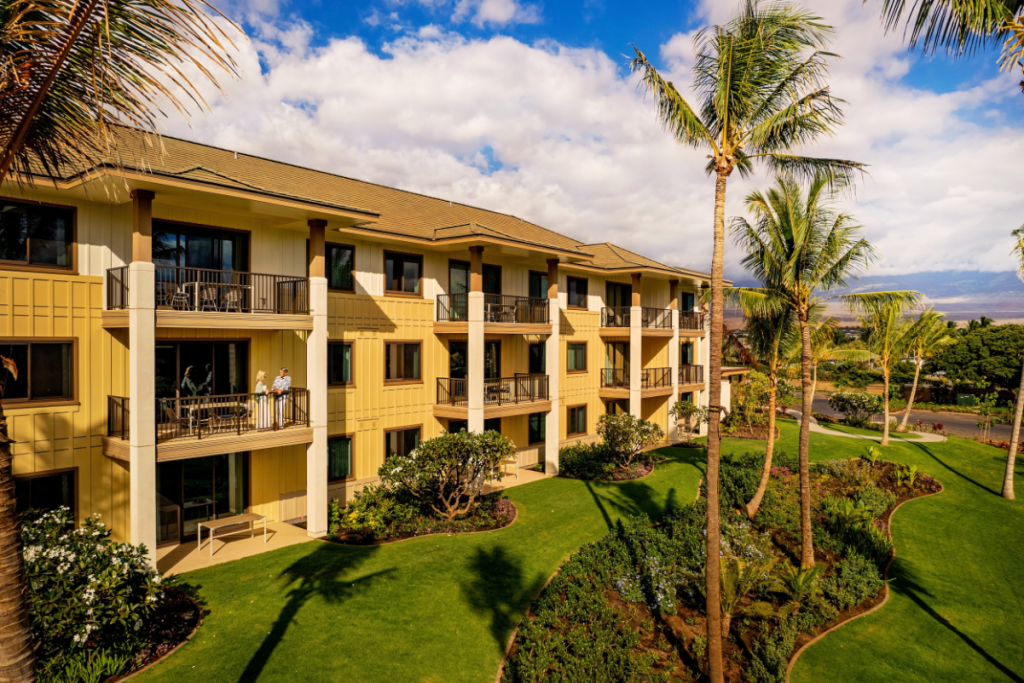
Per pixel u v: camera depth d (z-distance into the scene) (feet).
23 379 38.40
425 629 34.91
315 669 30.12
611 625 38.24
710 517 32.50
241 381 49.73
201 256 46.78
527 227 85.40
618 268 84.38
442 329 63.21
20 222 38.32
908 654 40.65
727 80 32.19
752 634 40.98
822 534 59.00
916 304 50.72
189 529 46.68
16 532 15.57
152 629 31.83
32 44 15.23
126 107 16.35
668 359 96.48
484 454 52.03
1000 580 53.36
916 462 89.10
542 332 69.26
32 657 15.94
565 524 53.62
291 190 56.65
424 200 75.82
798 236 48.52
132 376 37.99
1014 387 164.04
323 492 47.96
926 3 20.24
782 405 135.64
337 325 55.01
